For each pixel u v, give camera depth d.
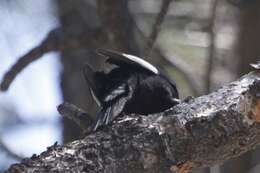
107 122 6.28
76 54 12.46
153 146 6.06
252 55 12.73
